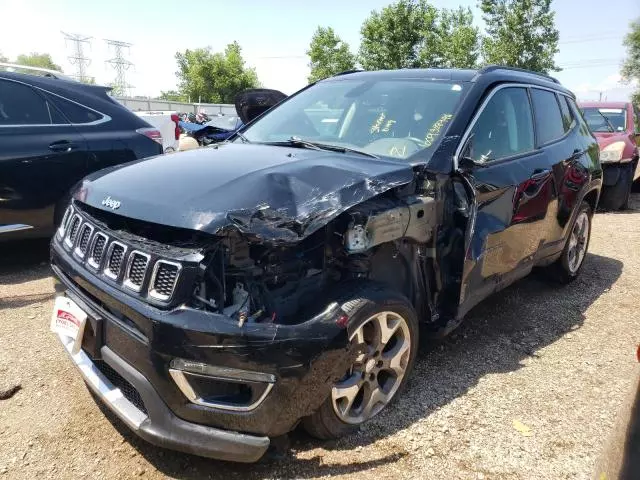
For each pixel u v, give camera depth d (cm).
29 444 273
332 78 462
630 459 160
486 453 281
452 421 305
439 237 320
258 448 238
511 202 372
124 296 245
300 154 322
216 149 355
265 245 240
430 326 336
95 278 263
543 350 401
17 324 402
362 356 278
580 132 527
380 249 295
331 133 384
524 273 428
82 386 325
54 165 508
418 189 311
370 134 363
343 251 266
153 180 284
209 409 236
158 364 232
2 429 284
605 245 725
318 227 249
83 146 525
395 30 2719
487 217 347
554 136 473
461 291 332
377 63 2772
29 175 495
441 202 316
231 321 232
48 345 371
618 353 401
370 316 270
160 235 260
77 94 545
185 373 231
